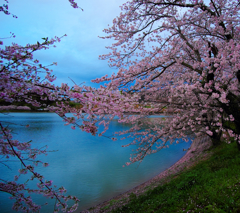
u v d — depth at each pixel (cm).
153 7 587
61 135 3056
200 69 613
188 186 582
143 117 752
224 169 617
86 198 911
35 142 2362
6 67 220
